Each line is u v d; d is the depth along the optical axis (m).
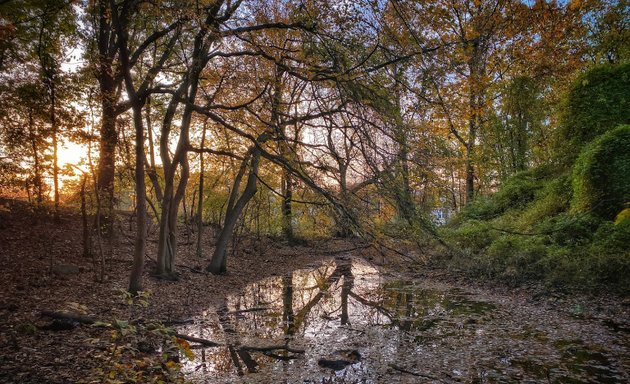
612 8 23.86
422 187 9.33
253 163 16.98
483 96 11.27
